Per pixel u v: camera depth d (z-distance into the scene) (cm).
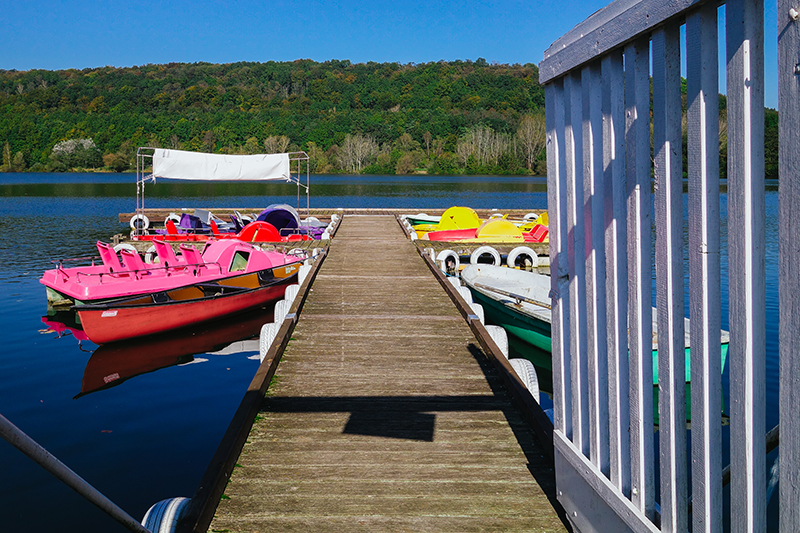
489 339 528
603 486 208
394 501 279
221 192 4634
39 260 1405
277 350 491
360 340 570
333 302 745
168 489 418
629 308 186
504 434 356
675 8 147
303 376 464
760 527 138
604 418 211
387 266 1046
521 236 1413
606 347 208
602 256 206
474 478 301
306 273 931
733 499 143
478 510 271
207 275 915
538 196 4003
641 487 185
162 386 647
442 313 687
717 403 150
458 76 13038
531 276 948
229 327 912
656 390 544
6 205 3066
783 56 121
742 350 137
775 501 376
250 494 284
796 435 123
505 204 3225
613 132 189
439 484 295
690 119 150
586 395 230
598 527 219
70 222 2239
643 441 184
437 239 1420
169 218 1550
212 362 742
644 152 175
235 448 314
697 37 144
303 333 594
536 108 11350
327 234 1428
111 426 531
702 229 148
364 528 257
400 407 401
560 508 273
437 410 395
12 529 367
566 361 246
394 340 570
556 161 234
